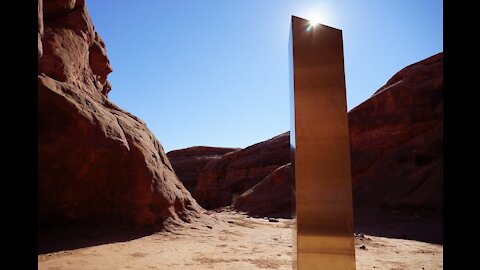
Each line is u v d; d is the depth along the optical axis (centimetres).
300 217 298
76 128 1063
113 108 1503
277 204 3388
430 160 2505
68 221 995
